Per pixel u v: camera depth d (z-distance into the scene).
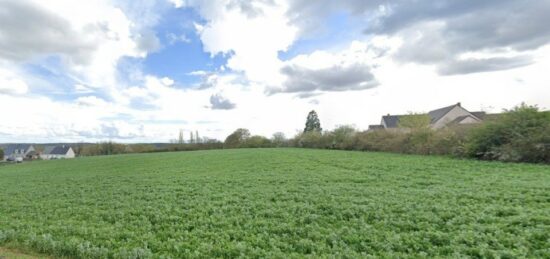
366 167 17.72
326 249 5.33
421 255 4.87
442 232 5.84
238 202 9.52
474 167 15.27
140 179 17.61
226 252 5.43
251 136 62.28
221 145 63.75
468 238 5.41
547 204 7.42
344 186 11.41
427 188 10.36
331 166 19.34
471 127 21.03
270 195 10.34
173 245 5.92
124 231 6.97
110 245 6.05
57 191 14.41
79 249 5.70
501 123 17.83
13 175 27.39
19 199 12.45
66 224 7.81
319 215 7.49
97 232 6.93
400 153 28.73
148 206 9.58
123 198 11.38
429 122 33.41
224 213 8.27
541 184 9.78
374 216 7.16
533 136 15.87
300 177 14.58
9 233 6.89
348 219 7.18
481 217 6.52
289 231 6.47
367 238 5.72
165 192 12.28
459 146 21.27
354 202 8.61
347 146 40.88
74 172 26.28
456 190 9.55
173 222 7.64
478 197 8.42
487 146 18.50
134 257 5.31
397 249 5.24
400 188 10.57
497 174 12.57
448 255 4.88
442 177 12.57
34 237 6.46
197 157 35.34
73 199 11.77
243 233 6.46
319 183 12.48
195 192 11.87
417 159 21.25
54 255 5.79
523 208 7.07
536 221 6.16
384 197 9.05
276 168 19.62
